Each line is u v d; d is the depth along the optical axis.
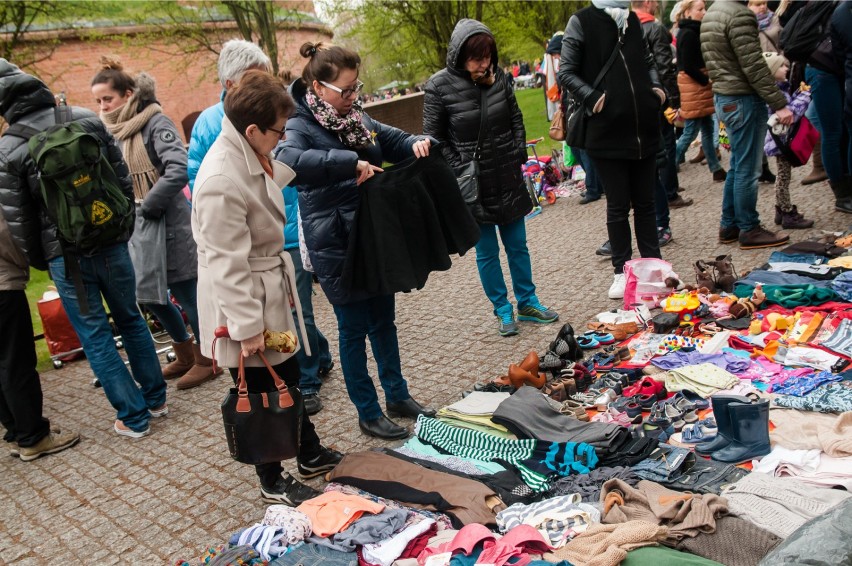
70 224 4.23
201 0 18.45
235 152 3.06
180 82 21.44
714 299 5.11
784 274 5.11
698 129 9.18
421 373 5.06
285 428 3.22
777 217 6.75
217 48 19.67
